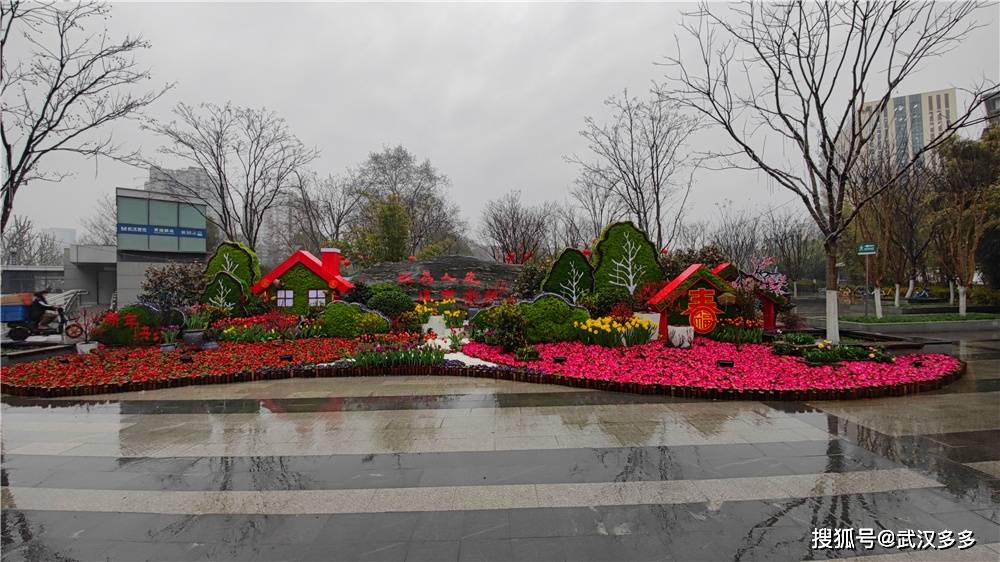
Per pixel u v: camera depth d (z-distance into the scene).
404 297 13.85
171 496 3.96
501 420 5.88
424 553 3.07
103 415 6.46
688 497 3.77
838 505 3.63
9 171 9.59
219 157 19.42
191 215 28.70
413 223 32.81
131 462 4.74
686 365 8.09
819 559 2.96
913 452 4.66
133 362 9.41
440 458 4.66
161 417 6.32
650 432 5.32
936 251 22.64
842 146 15.16
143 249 27.41
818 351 8.23
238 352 10.35
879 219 18.06
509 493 3.88
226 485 4.15
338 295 14.13
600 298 12.19
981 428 5.36
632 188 20.28
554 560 2.96
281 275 14.38
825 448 4.77
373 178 36.41
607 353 9.33
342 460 4.66
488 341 10.43
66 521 3.59
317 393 7.46
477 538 3.23
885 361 8.09
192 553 3.13
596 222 24.75
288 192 28.27
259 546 3.19
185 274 15.09
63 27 9.85
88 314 16.30
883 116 18.36
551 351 9.66
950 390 7.07
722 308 11.06
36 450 5.12
